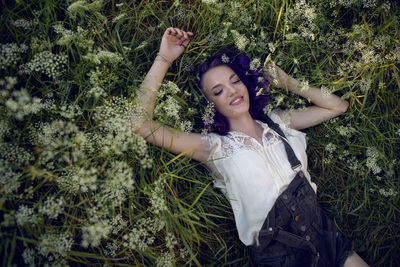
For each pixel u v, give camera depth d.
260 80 1.58
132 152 1.42
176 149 1.48
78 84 1.43
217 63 1.58
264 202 1.43
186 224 1.63
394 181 1.83
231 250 1.74
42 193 1.39
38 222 1.21
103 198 1.22
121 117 1.28
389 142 1.83
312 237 1.47
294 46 1.74
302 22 1.69
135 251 1.54
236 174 1.45
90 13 1.55
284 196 1.44
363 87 1.62
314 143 1.88
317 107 1.69
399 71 1.78
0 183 1.14
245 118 1.59
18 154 1.19
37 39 1.32
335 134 1.84
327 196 1.88
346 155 1.88
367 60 1.61
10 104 1.03
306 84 1.49
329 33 1.78
